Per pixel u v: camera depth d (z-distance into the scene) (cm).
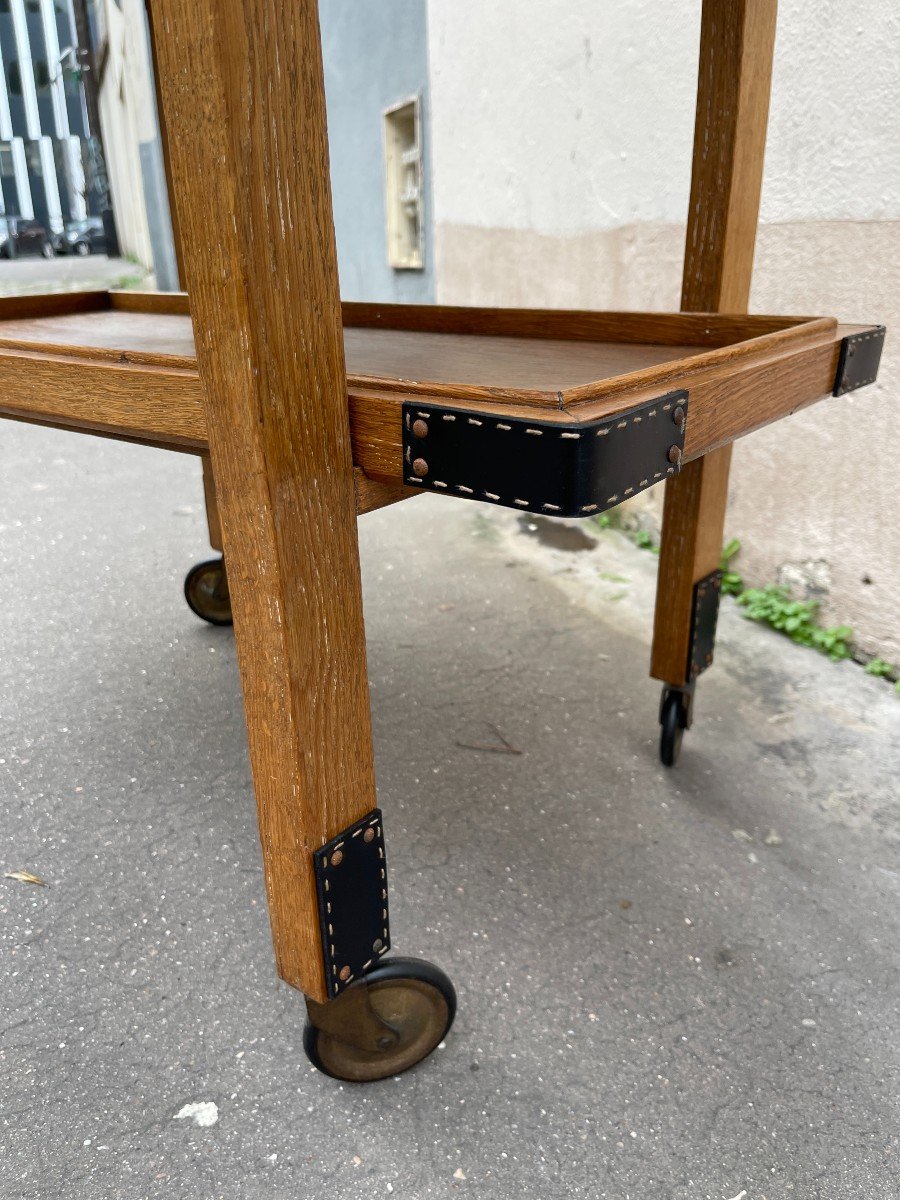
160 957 132
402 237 459
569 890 147
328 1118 109
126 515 307
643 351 138
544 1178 102
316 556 84
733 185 138
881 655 219
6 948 133
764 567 248
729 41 131
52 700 196
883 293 199
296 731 87
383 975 106
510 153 329
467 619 241
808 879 152
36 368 109
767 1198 100
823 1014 125
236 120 68
